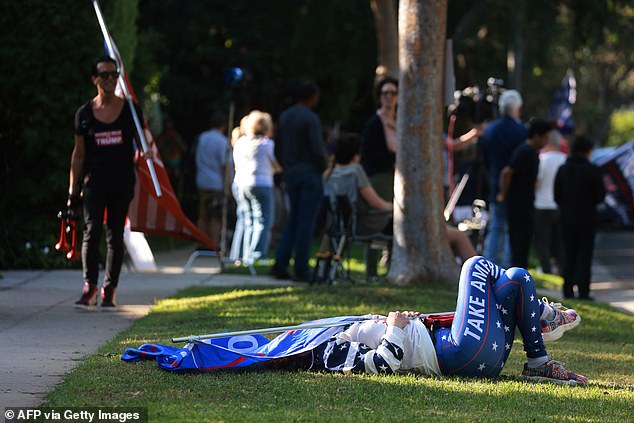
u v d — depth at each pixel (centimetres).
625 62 12375
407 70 2753
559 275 3866
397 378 1498
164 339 1873
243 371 1535
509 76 7106
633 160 5406
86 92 3231
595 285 3862
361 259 4300
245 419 1241
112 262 2355
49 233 3247
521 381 1546
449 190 3697
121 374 1503
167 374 1506
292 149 3097
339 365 1527
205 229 4159
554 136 3819
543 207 3812
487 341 1506
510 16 6506
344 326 1570
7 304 2384
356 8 6259
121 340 1872
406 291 2541
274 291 2567
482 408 1343
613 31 6284
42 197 3234
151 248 4591
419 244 2747
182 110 6384
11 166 3256
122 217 2353
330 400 1360
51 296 2556
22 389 1436
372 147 3036
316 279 2884
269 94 6450
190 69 6488
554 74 9544
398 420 1262
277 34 6366
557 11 6178
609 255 5366
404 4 2753
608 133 15112
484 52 7356
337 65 6378
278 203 4641
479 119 3772
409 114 2753
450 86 2845
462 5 6469
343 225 2878
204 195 4147
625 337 2305
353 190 2853
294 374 1515
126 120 2333
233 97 3622
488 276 1538
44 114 3219
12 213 3247
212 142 4103
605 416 1330
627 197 5444
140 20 6297
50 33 3200
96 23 3234
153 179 2402
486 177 3762
